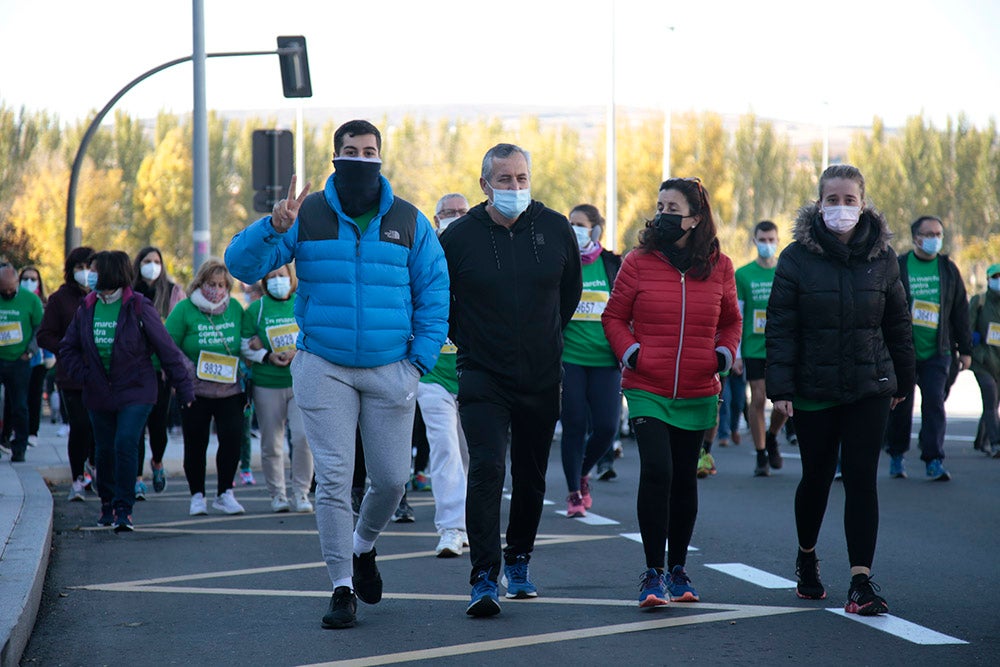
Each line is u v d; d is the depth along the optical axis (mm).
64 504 16969
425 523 14688
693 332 9586
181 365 14617
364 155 8930
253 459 23406
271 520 15352
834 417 9547
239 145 148375
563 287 9758
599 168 133875
